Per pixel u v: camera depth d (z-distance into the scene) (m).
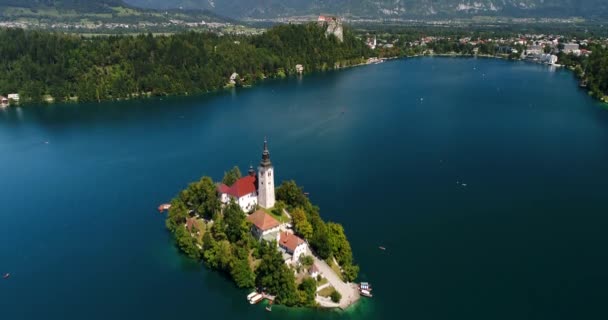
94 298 157.75
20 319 149.38
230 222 175.12
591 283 161.88
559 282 162.25
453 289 158.12
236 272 157.12
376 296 154.00
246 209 195.50
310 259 162.88
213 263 168.50
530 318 145.38
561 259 175.50
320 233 167.50
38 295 160.12
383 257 175.25
